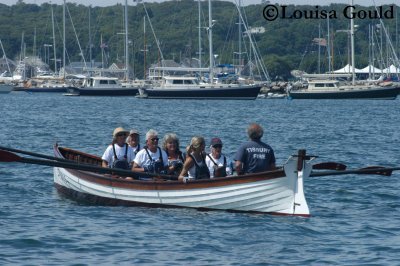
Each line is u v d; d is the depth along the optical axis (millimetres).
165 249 44062
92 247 44250
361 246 45156
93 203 58750
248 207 52969
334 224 50906
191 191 54094
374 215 54562
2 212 54125
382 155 97375
